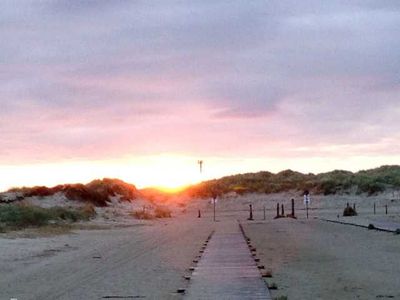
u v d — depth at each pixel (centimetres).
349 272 2212
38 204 7994
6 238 4097
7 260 2786
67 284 2009
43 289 1909
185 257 2838
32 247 3478
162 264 2553
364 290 1802
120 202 9600
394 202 11038
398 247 3184
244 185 13888
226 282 1922
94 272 2319
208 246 3366
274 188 13588
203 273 2159
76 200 8706
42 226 5419
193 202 13300
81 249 3378
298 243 3538
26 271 2383
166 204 12962
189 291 1767
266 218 7481
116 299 1695
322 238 3900
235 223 6362
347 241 3622
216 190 13725
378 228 4562
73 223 6156
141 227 5900
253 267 2312
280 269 2305
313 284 1912
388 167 14138
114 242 3878
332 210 9894
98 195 9212
